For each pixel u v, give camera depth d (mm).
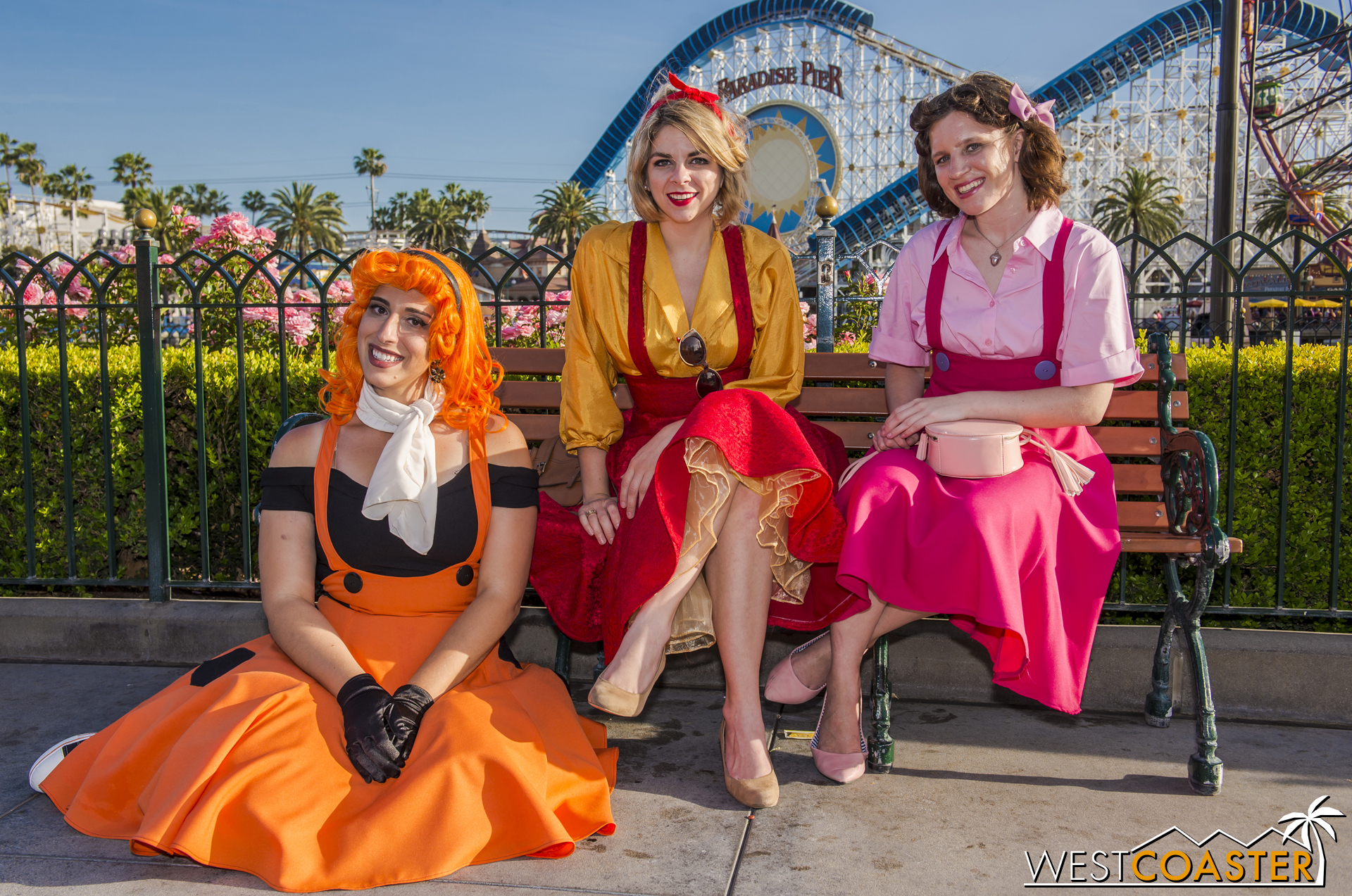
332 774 1812
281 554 2111
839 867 1836
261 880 1762
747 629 2102
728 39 55094
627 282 2420
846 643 2225
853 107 52094
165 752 1902
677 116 2314
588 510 2320
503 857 1809
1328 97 24547
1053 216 2338
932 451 2182
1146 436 2721
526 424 2959
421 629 2105
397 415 2141
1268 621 3432
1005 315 2342
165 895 1720
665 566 1967
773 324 2447
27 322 5102
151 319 3340
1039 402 2268
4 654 3334
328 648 1960
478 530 2148
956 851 1905
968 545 1988
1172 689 2770
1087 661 2115
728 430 1963
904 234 51344
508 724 1941
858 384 3043
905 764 2393
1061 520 2186
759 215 53188
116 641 3305
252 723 1818
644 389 2482
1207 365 3398
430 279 2092
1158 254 3092
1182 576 3541
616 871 1822
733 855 1887
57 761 2156
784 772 2336
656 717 2805
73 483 3805
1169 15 48312
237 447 3873
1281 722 2732
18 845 1926
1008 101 2256
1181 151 50469
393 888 1732
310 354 4875
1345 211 34500
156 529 3373
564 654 2709
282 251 3318
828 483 2012
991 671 2908
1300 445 3326
